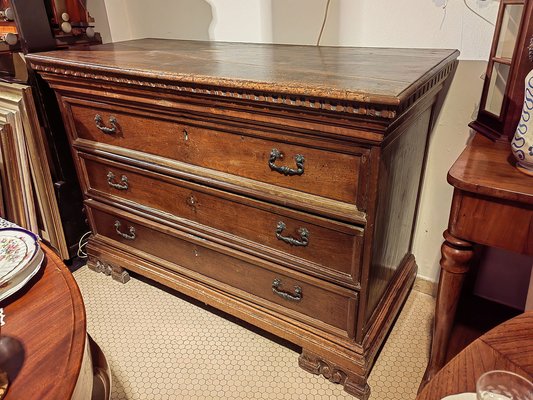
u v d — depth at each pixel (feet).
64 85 4.29
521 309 4.50
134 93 3.73
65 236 5.54
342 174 3.05
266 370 4.14
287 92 2.79
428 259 4.96
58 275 2.26
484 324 4.33
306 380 4.02
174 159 3.98
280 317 4.07
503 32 3.39
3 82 4.96
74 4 5.07
